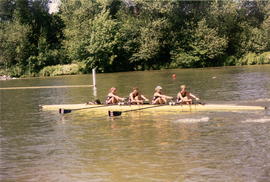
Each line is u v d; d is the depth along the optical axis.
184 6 68.88
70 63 67.50
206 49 64.69
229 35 68.38
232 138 15.13
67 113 22.66
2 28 68.25
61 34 73.56
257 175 11.21
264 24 66.44
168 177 11.41
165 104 22.22
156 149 14.20
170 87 34.28
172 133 16.45
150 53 64.00
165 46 68.06
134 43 65.38
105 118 20.58
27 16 71.88
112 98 23.84
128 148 14.52
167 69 65.31
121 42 64.62
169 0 64.81
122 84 39.62
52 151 14.70
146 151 14.02
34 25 71.44
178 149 14.04
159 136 16.05
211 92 29.36
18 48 64.94
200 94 28.53
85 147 15.00
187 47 67.25
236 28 68.94
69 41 66.75
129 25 65.06
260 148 13.62
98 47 62.50
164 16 65.94
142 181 11.22
